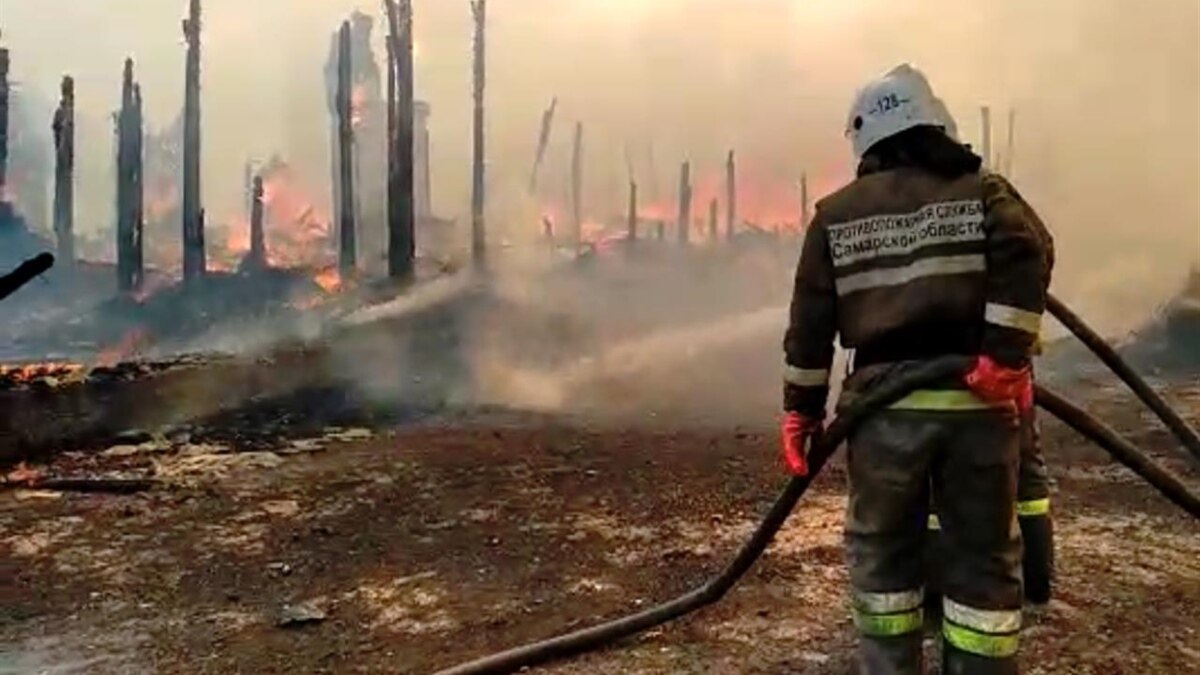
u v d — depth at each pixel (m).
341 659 3.26
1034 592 3.60
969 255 2.47
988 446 2.49
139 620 3.62
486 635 3.43
